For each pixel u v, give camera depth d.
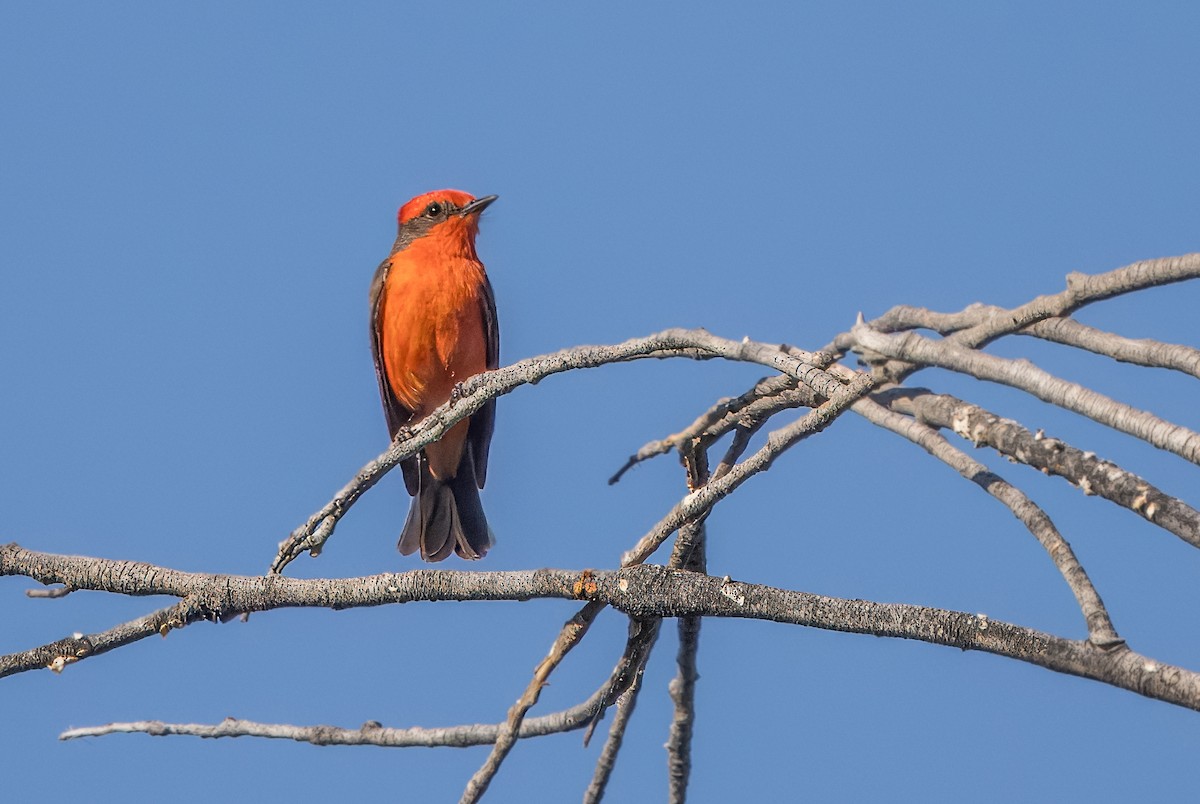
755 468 7.59
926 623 6.93
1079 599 6.32
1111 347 6.63
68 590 9.16
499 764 8.08
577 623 8.28
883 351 7.12
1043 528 6.56
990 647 6.68
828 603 7.42
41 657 8.91
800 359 7.44
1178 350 6.40
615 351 8.66
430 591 8.53
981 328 7.20
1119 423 6.17
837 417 7.20
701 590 7.94
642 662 8.54
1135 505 6.30
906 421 7.30
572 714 8.80
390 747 8.87
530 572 8.37
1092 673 6.20
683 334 8.02
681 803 9.88
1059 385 6.41
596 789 9.45
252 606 8.81
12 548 9.26
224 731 9.07
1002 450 6.89
